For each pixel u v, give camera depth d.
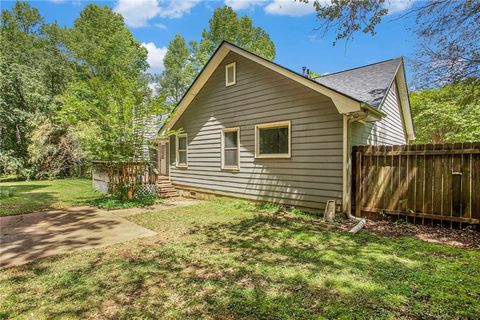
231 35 25.20
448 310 2.35
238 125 8.53
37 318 2.32
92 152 8.42
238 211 7.11
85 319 2.30
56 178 17.41
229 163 8.95
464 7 5.23
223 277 3.07
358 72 9.57
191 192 10.49
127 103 7.84
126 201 8.50
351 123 6.22
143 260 3.66
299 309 2.38
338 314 2.29
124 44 26.42
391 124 9.77
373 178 6.02
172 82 33.16
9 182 15.59
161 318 2.30
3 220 6.22
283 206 7.25
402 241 4.38
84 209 7.57
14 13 26.91
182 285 2.88
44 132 16.11
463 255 3.72
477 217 4.80
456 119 11.14
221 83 9.09
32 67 18.14
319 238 4.55
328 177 6.34
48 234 5.03
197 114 10.12
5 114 15.59
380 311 2.34
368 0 5.23
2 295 2.73
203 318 2.28
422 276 3.02
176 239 4.65
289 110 7.09
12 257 3.82
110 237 4.82
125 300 2.60
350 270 3.21
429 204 5.30
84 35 25.00
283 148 7.30
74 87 14.35
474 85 6.22
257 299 2.56
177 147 11.24
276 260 3.57
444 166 5.15
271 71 7.48
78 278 3.11
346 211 6.04
